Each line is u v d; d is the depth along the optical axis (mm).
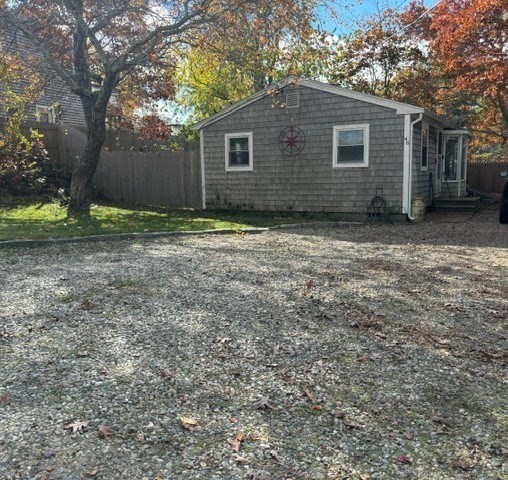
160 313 4215
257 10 10312
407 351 3500
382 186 11641
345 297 4836
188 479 2041
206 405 2672
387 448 2309
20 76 13016
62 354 3305
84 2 11016
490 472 2143
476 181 20344
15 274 5590
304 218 12219
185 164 14125
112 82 11672
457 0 14789
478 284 5477
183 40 11695
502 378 3100
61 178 14195
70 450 2215
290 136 12602
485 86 14352
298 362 3264
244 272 5898
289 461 2186
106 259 6621
